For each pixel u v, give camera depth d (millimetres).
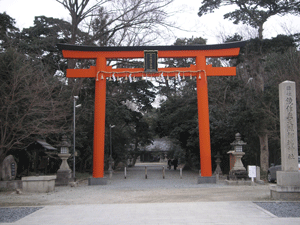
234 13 22828
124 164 49594
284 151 10852
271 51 22062
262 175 20828
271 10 22250
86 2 26484
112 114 31125
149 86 35875
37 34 32156
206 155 18547
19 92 15898
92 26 28094
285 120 10922
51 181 15273
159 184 19109
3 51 17969
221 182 19156
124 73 19234
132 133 44188
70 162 28766
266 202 10031
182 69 19172
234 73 19031
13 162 17859
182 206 9617
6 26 26266
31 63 21000
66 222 7676
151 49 18984
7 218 8312
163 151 63406
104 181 18797
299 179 10531
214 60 32625
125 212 8789
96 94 19234
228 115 23703
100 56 19219
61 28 28188
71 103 23719
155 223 7438
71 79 26156
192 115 33375
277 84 21562
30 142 19203
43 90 19234
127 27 27047
